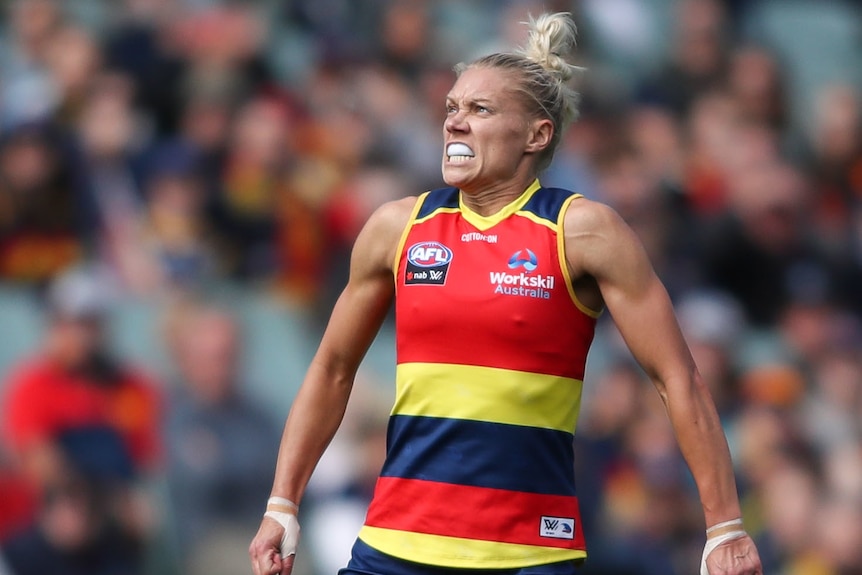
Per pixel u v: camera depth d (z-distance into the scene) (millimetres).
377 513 13227
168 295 34312
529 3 47594
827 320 42938
